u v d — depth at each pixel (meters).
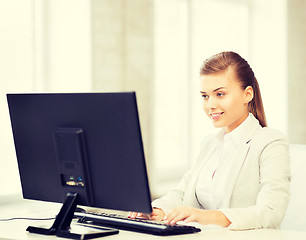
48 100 1.60
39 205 3.02
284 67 5.21
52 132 1.60
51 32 3.30
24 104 1.66
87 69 3.41
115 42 3.57
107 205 1.55
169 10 4.54
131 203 1.50
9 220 1.83
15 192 3.11
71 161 1.57
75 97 1.54
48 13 3.28
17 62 3.16
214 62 1.81
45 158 1.65
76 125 1.55
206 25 4.85
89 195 1.56
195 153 4.75
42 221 1.80
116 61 3.58
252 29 5.28
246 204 1.83
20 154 1.72
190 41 4.68
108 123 1.48
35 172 1.69
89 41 3.40
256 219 1.62
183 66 4.69
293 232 1.57
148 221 1.60
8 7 3.10
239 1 5.17
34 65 3.25
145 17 3.75
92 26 3.40
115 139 1.48
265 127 1.90
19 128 1.70
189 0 4.66
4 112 3.07
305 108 5.40
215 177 1.95
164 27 4.50
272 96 5.25
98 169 1.53
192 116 4.73
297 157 2.14
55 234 1.55
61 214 1.57
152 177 3.87
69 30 3.36
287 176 1.75
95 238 1.47
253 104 1.95
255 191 1.82
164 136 4.52
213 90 1.79
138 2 3.70
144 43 3.76
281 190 1.71
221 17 5.00
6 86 3.10
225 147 1.94
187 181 2.14
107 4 3.50
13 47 3.14
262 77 5.26
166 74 4.54
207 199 1.97
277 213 1.65
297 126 5.35
